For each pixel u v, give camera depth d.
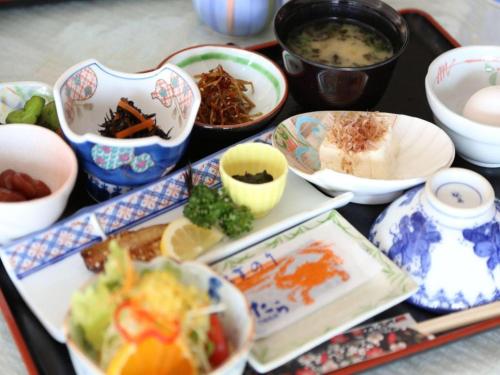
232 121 0.58
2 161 0.53
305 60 0.56
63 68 0.70
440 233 0.48
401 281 0.48
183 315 0.37
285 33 0.64
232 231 0.50
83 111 0.56
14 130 0.51
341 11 0.66
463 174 0.48
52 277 0.48
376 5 0.65
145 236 0.49
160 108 0.58
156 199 0.52
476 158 0.58
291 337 0.44
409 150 0.57
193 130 0.56
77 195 0.55
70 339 0.37
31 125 0.51
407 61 0.69
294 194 0.55
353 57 0.64
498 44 0.78
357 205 0.56
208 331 0.39
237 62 0.64
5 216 0.47
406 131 0.58
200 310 0.38
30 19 0.76
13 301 0.48
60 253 0.49
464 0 0.85
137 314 0.36
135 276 0.39
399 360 0.46
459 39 0.78
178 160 0.54
